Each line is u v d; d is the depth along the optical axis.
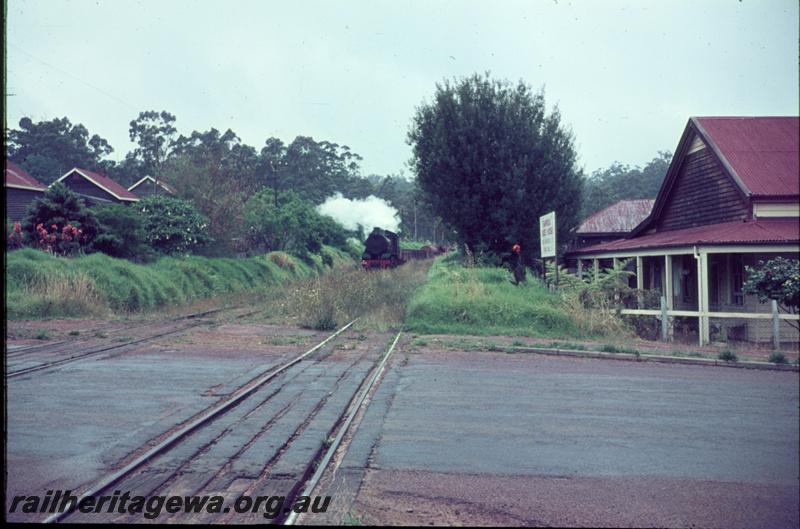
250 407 7.95
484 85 29.34
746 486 5.64
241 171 45.78
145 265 25.98
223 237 38.09
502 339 15.63
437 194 29.08
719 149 20.83
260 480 5.32
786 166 20.11
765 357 13.63
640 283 22.38
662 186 24.81
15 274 18.78
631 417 8.03
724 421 7.91
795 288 13.62
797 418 8.10
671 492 5.46
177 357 11.88
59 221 24.42
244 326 17.45
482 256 26.89
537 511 4.96
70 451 5.97
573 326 17.17
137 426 6.88
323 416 7.64
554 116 29.31
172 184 42.03
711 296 21.62
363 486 5.35
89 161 76.19
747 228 18.16
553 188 28.58
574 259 31.94
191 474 5.43
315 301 19.56
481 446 6.59
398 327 17.61
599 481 5.68
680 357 13.12
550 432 7.21
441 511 4.89
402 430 7.13
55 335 14.41
